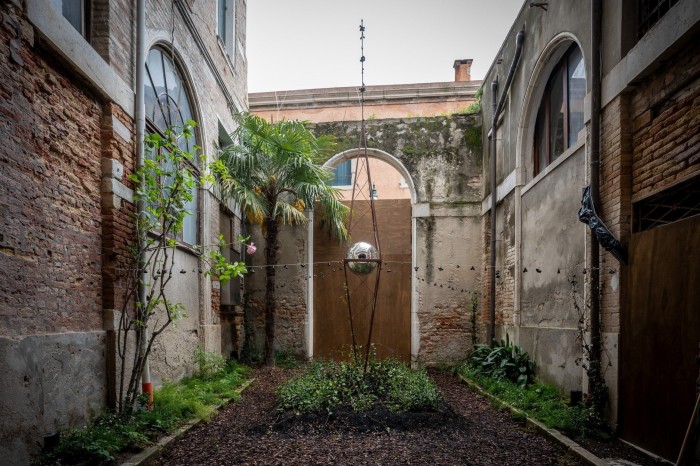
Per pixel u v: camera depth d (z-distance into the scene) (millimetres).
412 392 5844
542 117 7711
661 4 4367
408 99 13852
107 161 4664
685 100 3971
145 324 4781
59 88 3980
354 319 10648
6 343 3180
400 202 11086
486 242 10156
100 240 4621
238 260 9992
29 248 3529
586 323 5355
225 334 9156
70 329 4062
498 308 9297
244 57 11117
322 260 10922
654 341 4188
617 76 4852
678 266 3916
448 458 4137
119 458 3746
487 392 7000
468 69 15250
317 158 10305
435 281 10453
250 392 7113
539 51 7141
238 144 9602
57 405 3762
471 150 10672
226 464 3930
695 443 3072
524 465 4004
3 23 3244
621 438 4621
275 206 9266
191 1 7133
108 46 4699
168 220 5668
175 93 6828
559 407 5426
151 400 5125
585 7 5609
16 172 3396
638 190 4641
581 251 5711
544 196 6957
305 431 4863
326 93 13875
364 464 3963
